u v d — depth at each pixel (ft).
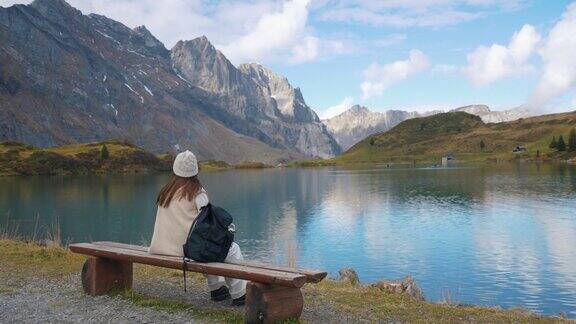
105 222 256.32
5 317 29.91
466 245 170.19
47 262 49.90
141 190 469.57
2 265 47.91
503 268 134.41
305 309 33.35
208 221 29.19
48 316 29.96
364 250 166.30
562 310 96.17
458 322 31.86
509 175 576.20
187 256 28.89
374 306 34.99
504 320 33.22
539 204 289.53
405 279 48.80
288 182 602.44
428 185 463.42
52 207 326.03
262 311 26.66
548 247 163.22
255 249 176.35
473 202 311.06
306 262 148.66
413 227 216.54
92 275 34.81
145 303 32.30
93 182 604.90
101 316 29.81
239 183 602.03
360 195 388.78
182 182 31.09
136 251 32.83
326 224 235.61
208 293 36.47
